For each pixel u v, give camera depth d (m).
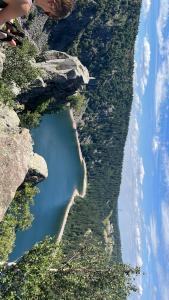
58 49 157.75
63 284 42.69
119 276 45.03
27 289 38.88
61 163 161.38
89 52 185.88
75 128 184.88
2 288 39.00
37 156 56.91
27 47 57.19
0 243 51.44
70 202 169.62
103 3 171.38
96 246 46.00
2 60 48.50
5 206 31.33
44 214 137.38
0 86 49.03
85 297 43.62
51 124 148.88
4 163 30.88
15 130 33.66
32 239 121.50
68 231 158.88
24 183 55.72
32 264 39.72
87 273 44.84
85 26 169.75
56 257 41.75
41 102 77.31
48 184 145.88
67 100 88.56
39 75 62.97
